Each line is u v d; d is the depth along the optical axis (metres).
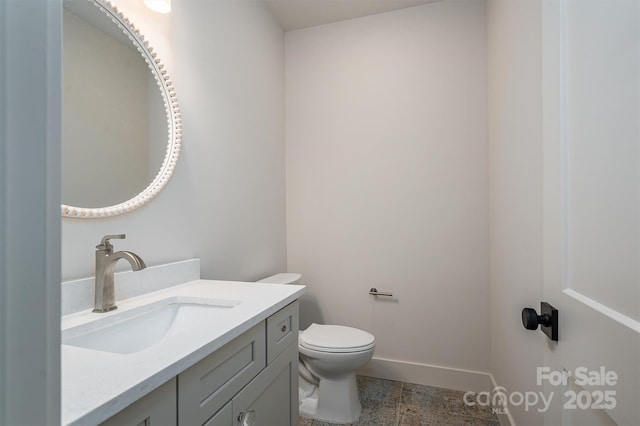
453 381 2.02
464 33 2.05
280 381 1.05
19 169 0.26
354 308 2.25
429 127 2.11
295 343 1.16
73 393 0.46
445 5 2.09
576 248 0.62
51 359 0.28
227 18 1.68
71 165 0.91
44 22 0.28
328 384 1.73
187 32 1.38
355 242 2.26
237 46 1.77
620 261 0.48
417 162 2.13
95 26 0.99
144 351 0.62
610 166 0.51
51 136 0.29
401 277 2.15
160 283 1.15
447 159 2.07
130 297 1.04
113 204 1.02
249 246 1.86
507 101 1.48
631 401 0.44
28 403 0.26
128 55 1.10
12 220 0.26
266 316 0.91
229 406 0.77
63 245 0.88
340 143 2.30
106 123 1.01
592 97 0.56
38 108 0.28
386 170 2.20
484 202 1.99
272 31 2.22
